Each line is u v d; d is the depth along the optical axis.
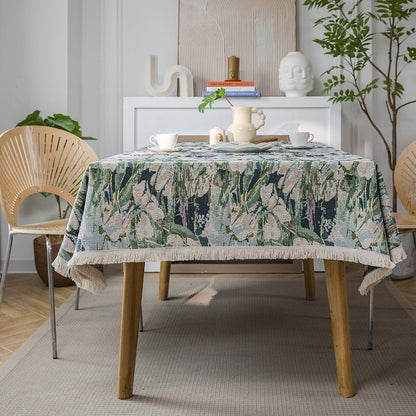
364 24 3.76
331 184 1.69
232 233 1.71
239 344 2.36
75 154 2.65
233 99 3.56
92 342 2.38
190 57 3.88
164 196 1.70
